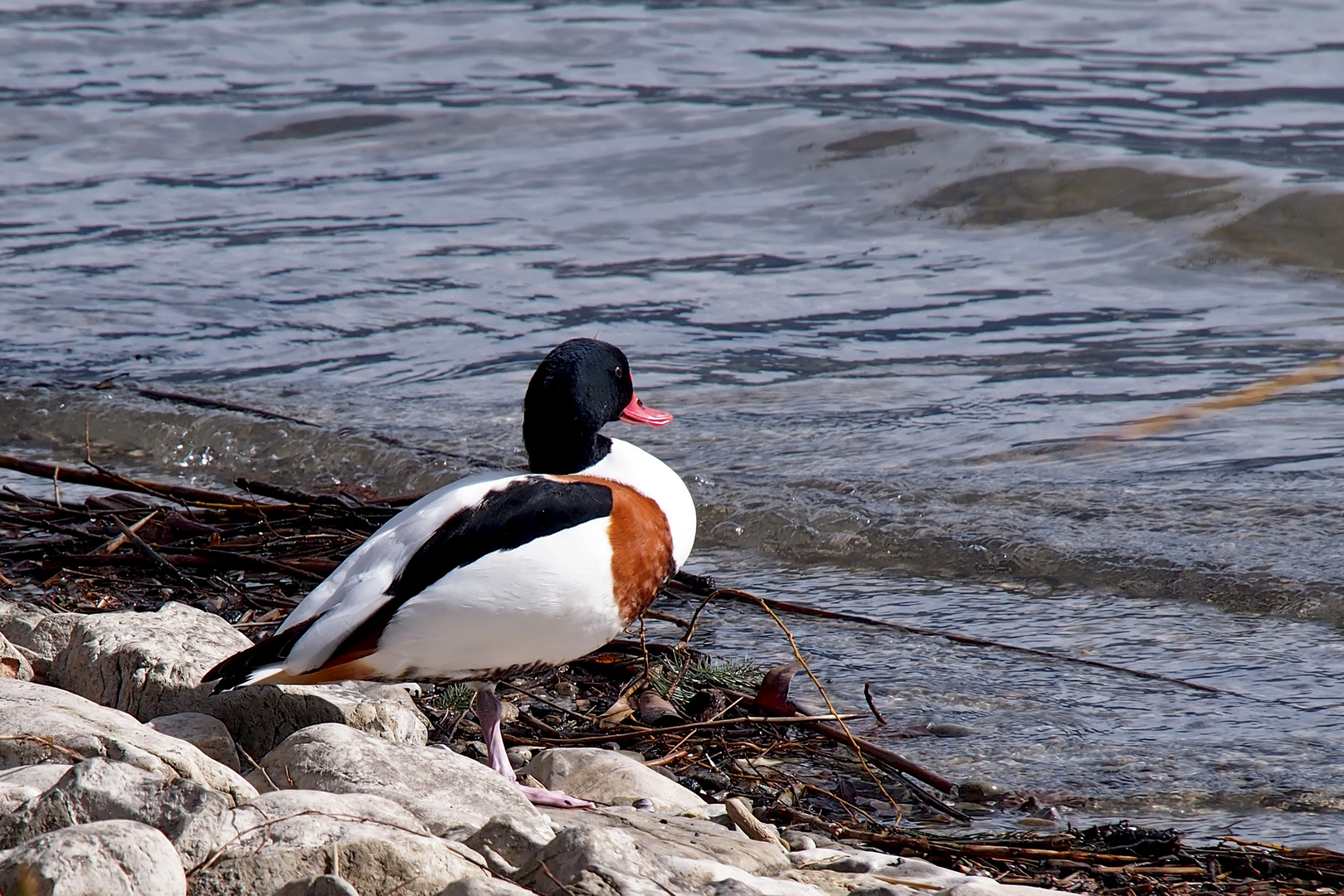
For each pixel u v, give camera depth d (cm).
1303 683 864
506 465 1288
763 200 2072
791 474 1232
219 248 1962
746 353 1563
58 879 416
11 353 1608
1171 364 1484
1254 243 1836
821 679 881
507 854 511
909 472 1227
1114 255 1841
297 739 618
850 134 2170
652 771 703
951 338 1588
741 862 573
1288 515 1109
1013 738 799
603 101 2536
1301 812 713
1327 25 2812
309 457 1334
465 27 3109
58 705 599
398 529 661
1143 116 2309
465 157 2355
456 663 663
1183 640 935
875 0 3114
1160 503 1141
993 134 2098
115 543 976
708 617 988
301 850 468
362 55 2981
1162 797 732
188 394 1491
